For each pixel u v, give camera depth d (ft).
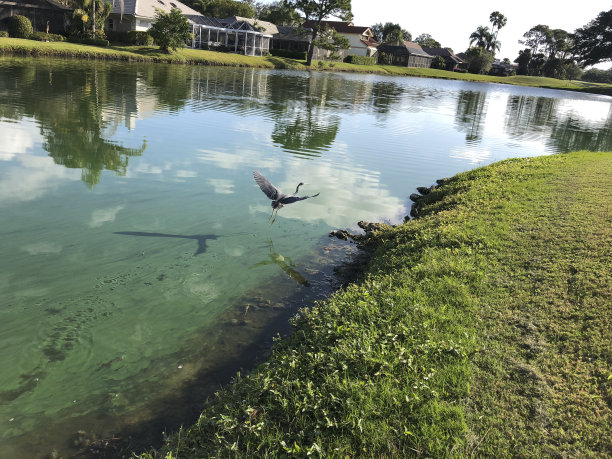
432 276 26.32
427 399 17.24
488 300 23.73
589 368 18.11
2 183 43.65
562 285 23.98
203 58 196.95
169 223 38.99
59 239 34.35
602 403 16.34
